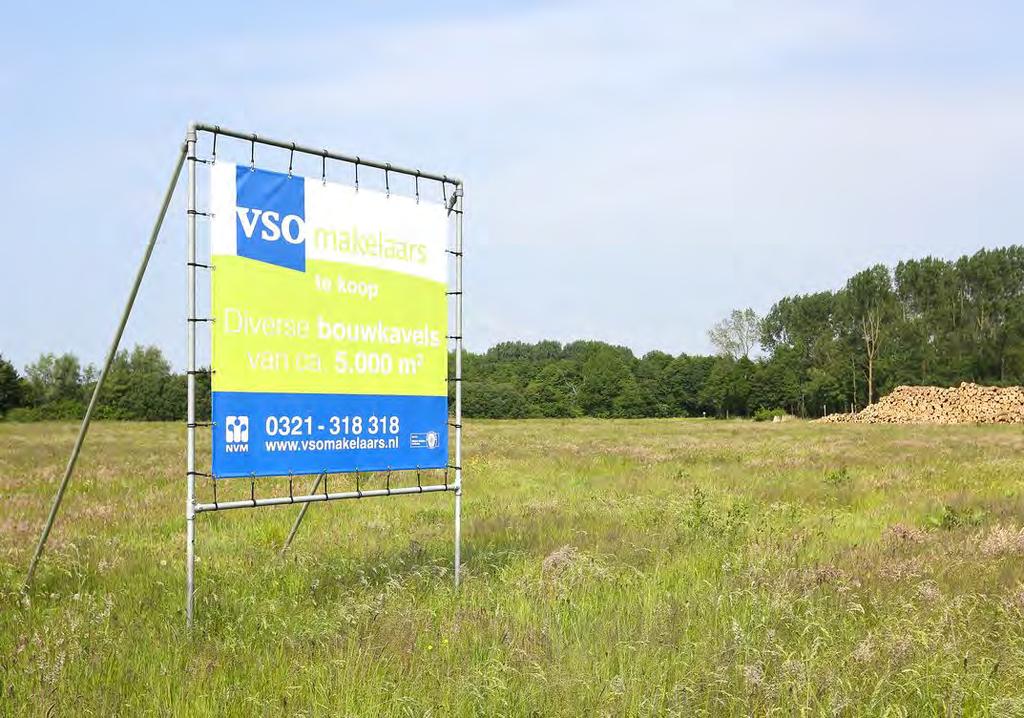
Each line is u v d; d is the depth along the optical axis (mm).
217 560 9766
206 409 59844
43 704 5074
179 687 5547
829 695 5164
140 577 8789
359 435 8305
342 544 10875
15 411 77188
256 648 6469
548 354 148875
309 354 7980
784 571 8406
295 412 7875
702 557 9531
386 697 5387
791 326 116000
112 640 6410
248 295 7590
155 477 19609
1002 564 8961
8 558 9531
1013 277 101875
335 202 8188
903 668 5625
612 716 5023
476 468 21859
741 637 6012
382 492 8375
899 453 28516
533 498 15820
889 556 9500
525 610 7312
